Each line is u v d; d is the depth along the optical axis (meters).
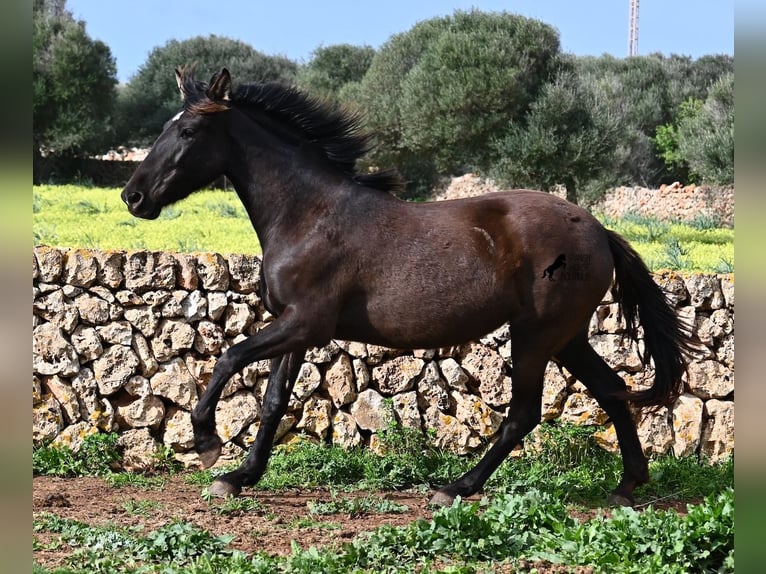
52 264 7.15
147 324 7.24
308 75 39.06
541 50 24.61
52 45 33.03
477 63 24.17
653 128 38.09
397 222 5.54
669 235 17.08
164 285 7.27
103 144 34.06
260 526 5.15
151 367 7.20
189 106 5.60
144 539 4.50
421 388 7.42
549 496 5.50
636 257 5.81
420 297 5.42
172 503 5.81
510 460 7.11
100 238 12.05
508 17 25.19
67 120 32.00
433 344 5.58
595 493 6.44
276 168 5.62
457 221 5.53
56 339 7.08
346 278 5.46
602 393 5.98
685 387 7.64
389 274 5.44
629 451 5.94
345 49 40.81
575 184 23.95
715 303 7.76
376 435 7.30
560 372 7.52
